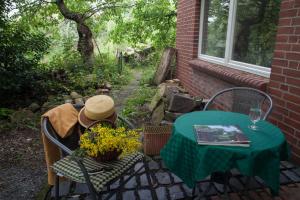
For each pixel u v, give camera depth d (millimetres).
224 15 4426
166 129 3207
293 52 2742
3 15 5609
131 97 6262
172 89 5273
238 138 1924
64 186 2607
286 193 2436
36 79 6172
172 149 2066
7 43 5504
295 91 2754
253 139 1965
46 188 2672
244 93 2957
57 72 7125
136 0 9617
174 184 2619
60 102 5398
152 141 3109
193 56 5613
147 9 9375
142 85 7531
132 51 12352
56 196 2264
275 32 3238
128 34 9992
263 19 3447
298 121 2752
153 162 3004
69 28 10484
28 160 3334
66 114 2404
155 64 10242
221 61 4484
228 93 3988
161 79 7191
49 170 2242
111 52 12422
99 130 2082
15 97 5816
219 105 4289
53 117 2293
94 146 2016
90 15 9656
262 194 2434
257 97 2852
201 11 5328
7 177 2943
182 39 6363
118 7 9695
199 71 5176
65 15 9188
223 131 2047
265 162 1834
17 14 8117
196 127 2123
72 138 2410
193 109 4301
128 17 10242
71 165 2135
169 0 9398
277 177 1844
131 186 2582
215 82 4441
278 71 2963
